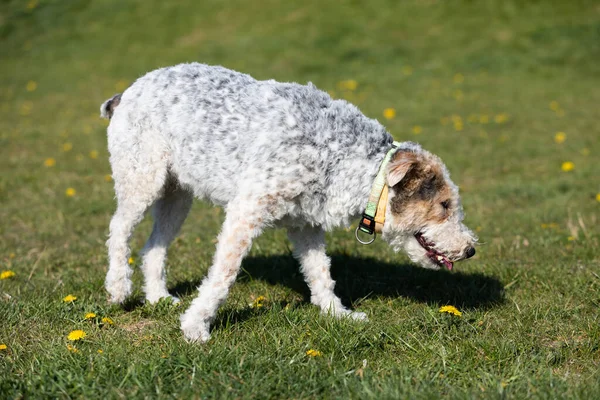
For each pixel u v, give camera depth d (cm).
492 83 2058
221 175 582
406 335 555
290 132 549
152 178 616
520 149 1431
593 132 1551
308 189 554
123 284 647
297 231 642
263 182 547
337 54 2361
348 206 570
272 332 554
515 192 1125
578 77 2078
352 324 567
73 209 1084
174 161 612
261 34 2588
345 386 454
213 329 573
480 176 1263
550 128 1605
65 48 2692
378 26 2594
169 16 2905
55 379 470
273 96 573
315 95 582
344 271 756
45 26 2950
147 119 611
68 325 596
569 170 1261
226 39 2583
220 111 580
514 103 1847
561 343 549
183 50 2514
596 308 625
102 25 2903
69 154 1504
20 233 966
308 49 2416
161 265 682
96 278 726
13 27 2950
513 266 758
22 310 618
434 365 504
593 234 863
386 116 1728
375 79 2127
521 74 2133
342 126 565
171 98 603
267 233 885
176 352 504
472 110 1791
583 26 2422
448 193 562
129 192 625
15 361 505
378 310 643
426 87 2038
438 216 562
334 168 559
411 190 556
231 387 452
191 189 633
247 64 2289
